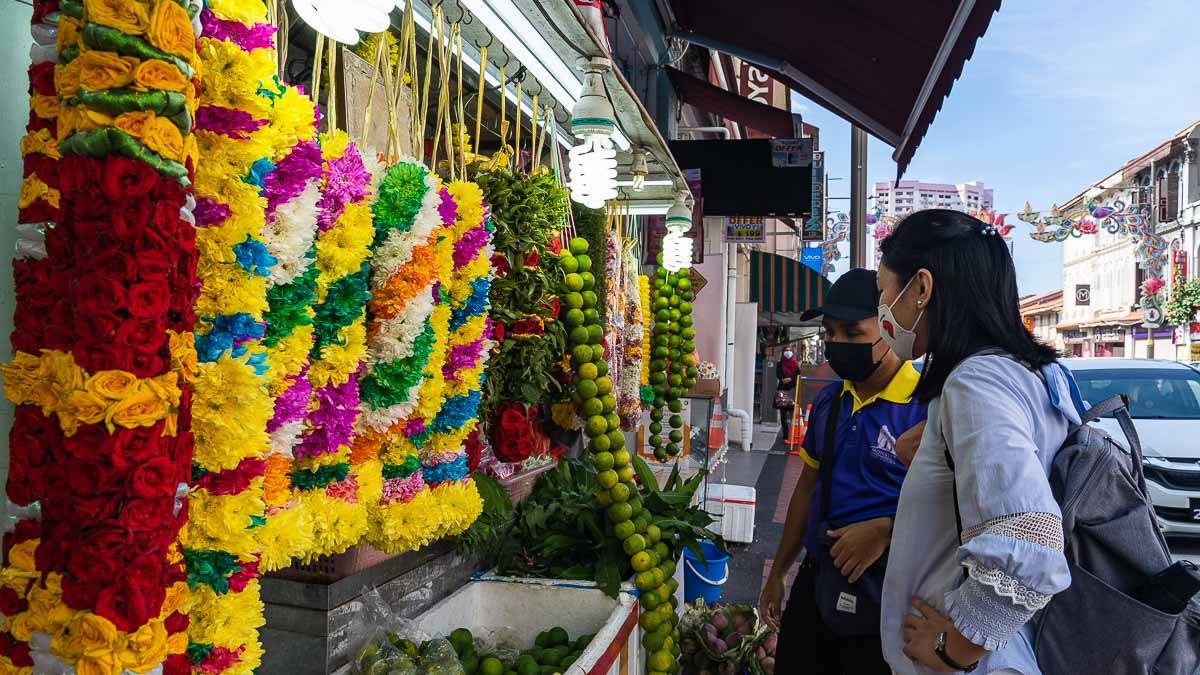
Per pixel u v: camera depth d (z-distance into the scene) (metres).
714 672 3.50
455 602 2.81
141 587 1.01
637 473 3.84
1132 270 49.00
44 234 1.07
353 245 1.64
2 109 1.22
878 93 5.94
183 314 1.11
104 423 1.00
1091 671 1.46
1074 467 1.49
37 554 1.04
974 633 1.35
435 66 3.00
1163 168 43.38
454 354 2.14
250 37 1.28
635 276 5.09
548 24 2.45
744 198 7.38
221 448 1.26
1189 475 6.38
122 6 1.01
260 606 1.41
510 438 2.78
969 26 3.96
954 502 1.56
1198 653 1.45
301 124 1.42
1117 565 1.49
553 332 3.00
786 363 14.65
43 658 1.03
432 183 1.93
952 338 1.60
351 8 1.51
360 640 2.26
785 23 5.73
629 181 4.65
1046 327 68.94
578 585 2.91
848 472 2.51
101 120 1.00
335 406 1.66
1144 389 7.64
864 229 12.48
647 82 7.70
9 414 1.23
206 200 1.24
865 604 2.34
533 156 3.00
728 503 6.47
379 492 1.89
